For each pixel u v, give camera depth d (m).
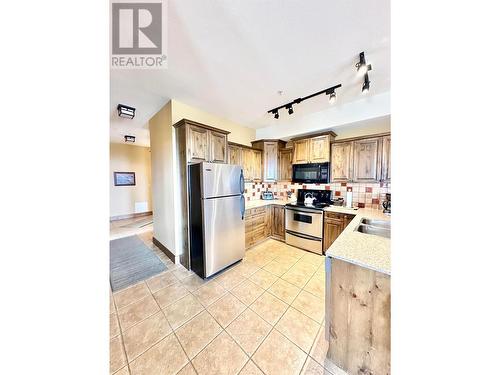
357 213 2.44
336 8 1.18
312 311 1.66
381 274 0.99
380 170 2.59
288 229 3.27
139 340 1.37
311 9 1.18
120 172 5.59
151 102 2.57
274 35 1.40
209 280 2.19
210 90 2.24
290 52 1.58
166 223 2.84
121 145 5.60
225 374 1.13
